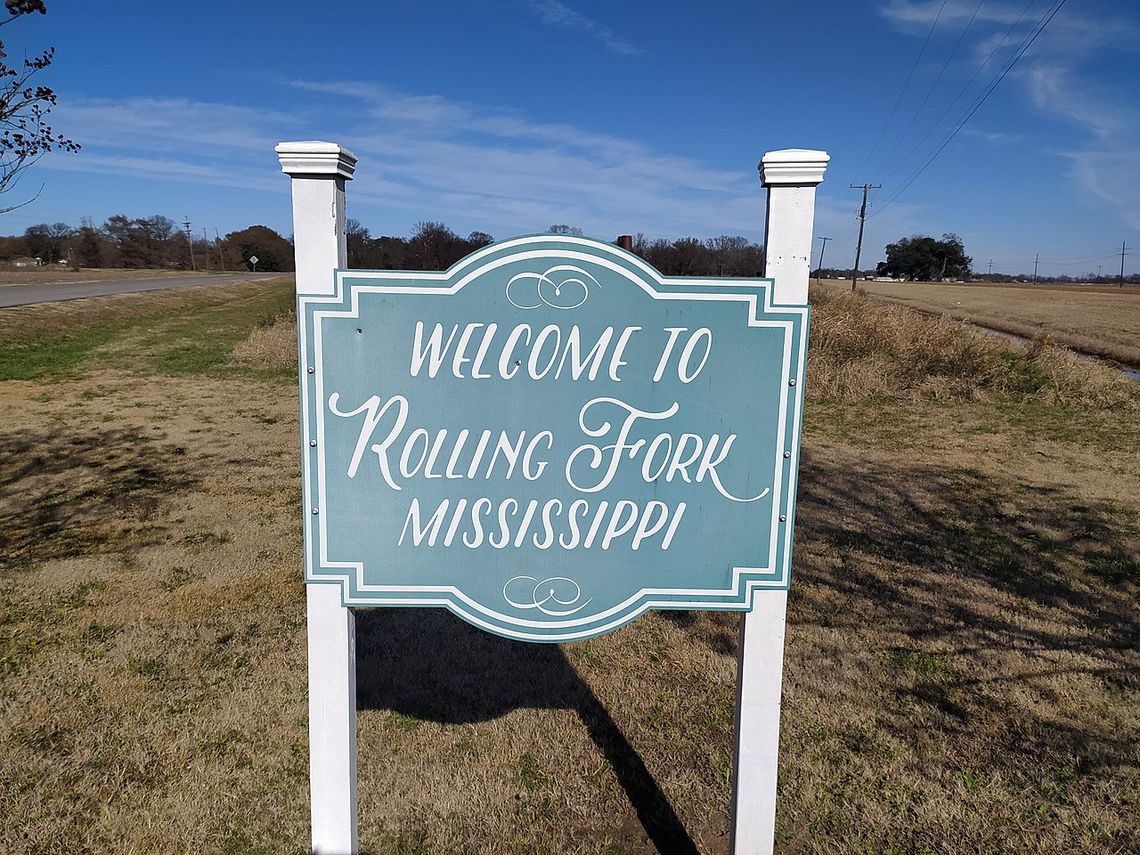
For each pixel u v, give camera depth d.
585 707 3.83
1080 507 7.14
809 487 7.72
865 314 16.17
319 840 2.54
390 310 2.29
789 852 2.89
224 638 4.38
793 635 4.57
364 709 3.79
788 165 2.22
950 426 10.79
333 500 2.37
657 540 2.41
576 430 2.36
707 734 3.62
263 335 17.39
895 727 3.64
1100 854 2.86
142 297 33.78
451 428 2.35
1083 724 3.68
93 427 9.92
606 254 2.29
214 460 8.30
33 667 4.02
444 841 2.93
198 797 3.11
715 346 2.32
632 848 2.91
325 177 2.24
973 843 2.92
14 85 4.28
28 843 2.84
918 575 5.49
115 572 5.27
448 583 2.43
